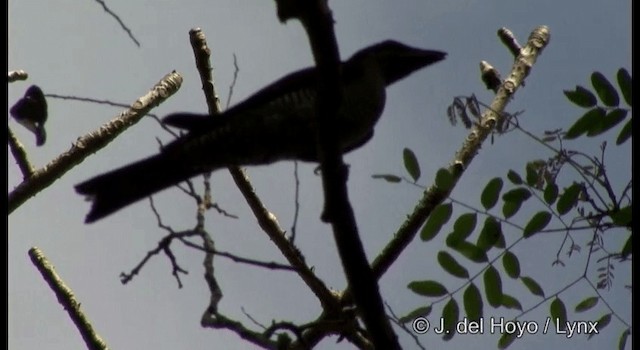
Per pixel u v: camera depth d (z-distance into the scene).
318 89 6.70
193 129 8.23
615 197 7.87
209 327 7.18
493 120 9.85
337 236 6.84
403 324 7.86
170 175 8.25
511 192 8.09
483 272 8.39
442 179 8.23
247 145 8.38
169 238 6.68
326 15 6.42
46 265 9.52
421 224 9.57
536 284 8.38
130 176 8.05
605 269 8.16
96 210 7.85
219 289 7.02
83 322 9.39
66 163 9.74
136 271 6.55
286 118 8.34
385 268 9.62
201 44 10.23
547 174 8.00
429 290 8.47
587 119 7.89
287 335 7.30
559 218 8.05
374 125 9.16
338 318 8.85
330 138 6.77
